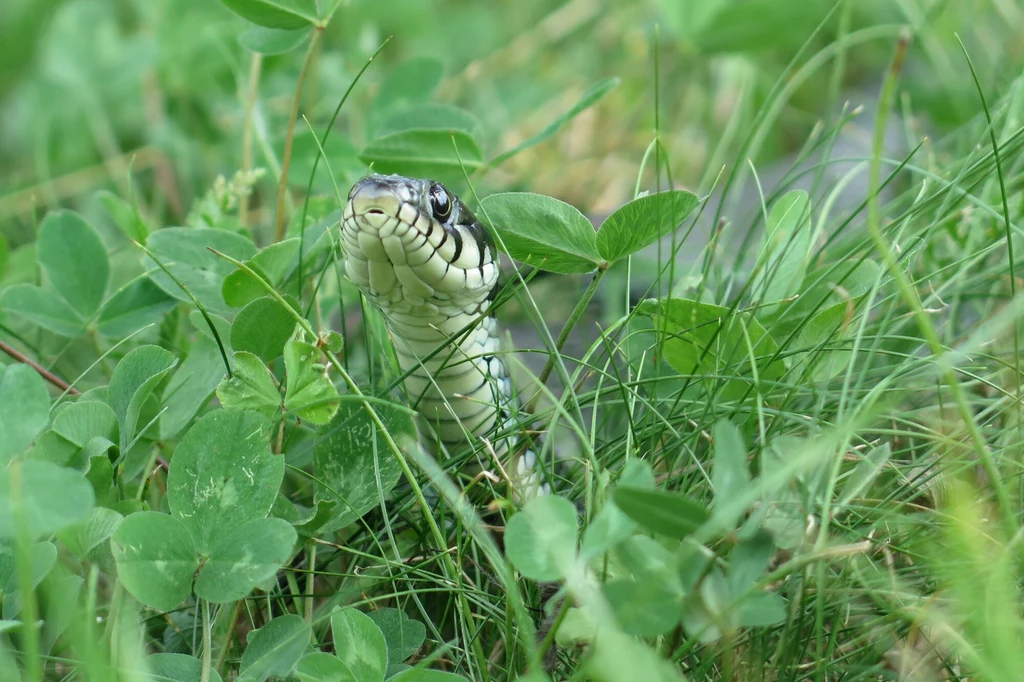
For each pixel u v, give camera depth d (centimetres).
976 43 123
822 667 108
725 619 107
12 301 114
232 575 108
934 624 109
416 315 113
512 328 120
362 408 111
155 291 114
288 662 108
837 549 107
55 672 109
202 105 123
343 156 117
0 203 122
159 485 112
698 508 107
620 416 114
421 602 111
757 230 119
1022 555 108
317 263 115
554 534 107
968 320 115
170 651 110
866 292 112
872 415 108
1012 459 110
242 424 109
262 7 113
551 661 109
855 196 120
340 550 111
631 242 112
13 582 108
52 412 111
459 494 111
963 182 114
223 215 115
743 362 111
